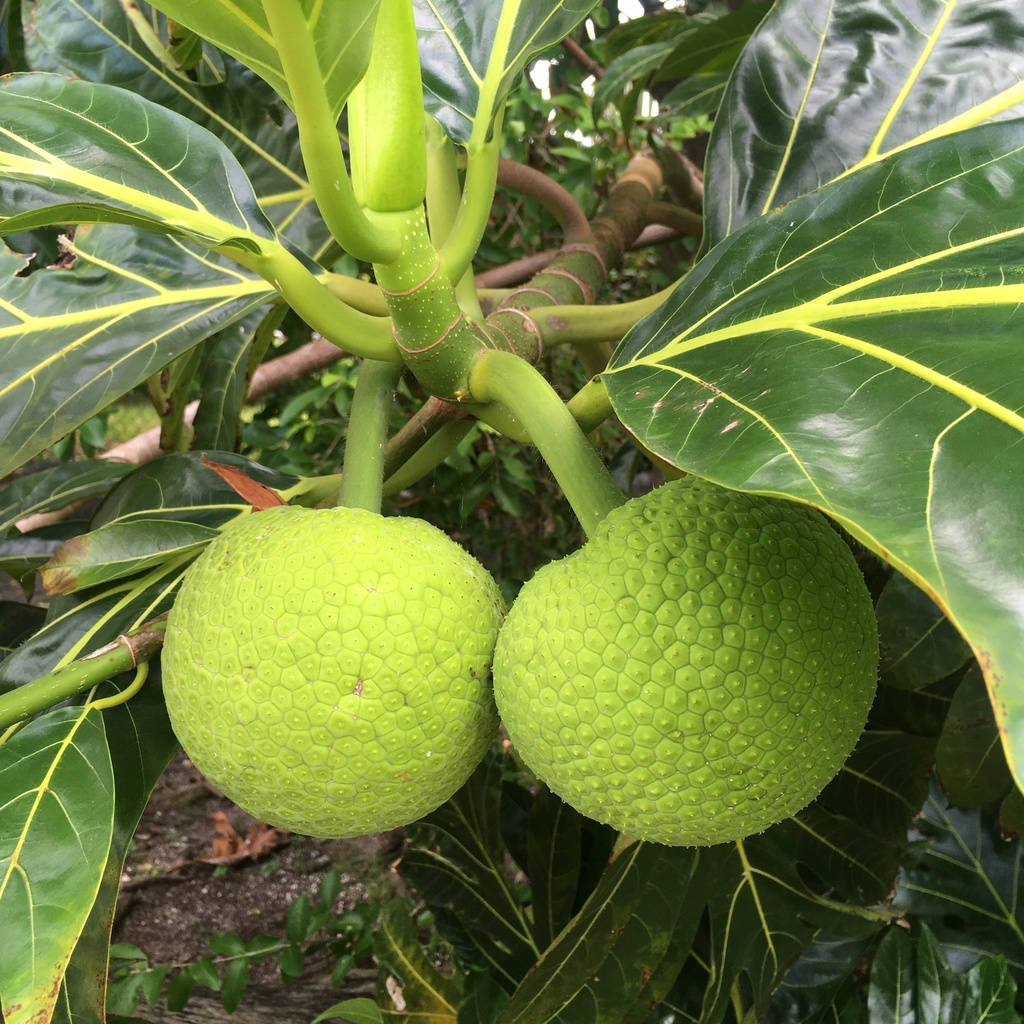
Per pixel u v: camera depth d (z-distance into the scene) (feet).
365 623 1.26
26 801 1.44
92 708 1.56
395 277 1.37
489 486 4.64
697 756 1.19
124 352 1.82
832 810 2.28
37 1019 1.30
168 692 1.40
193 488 1.98
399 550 1.34
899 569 0.78
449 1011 2.57
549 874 2.34
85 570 1.75
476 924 2.46
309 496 1.94
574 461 1.36
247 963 3.82
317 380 5.31
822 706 1.21
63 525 2.43
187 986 3.73
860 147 1.81
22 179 1.54
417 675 1.29
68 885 1.39
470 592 1.37
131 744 1.62
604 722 1.20
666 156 3.34
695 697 1.17
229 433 2.68
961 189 1.27
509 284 3.61
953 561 0.77
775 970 2.14
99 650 1.62
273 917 5.37
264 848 5.74
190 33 2.20
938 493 0.83
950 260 1.18
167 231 1.38
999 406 0.87
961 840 2.54
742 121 1.88
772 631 1.17
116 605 1.80
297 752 1.28
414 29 1.27
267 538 1.36
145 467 2.01
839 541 1.32
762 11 3.09
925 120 1.79
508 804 2.63
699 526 1.22
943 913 2.50
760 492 0.89
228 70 2.34
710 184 1.90
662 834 1.29
